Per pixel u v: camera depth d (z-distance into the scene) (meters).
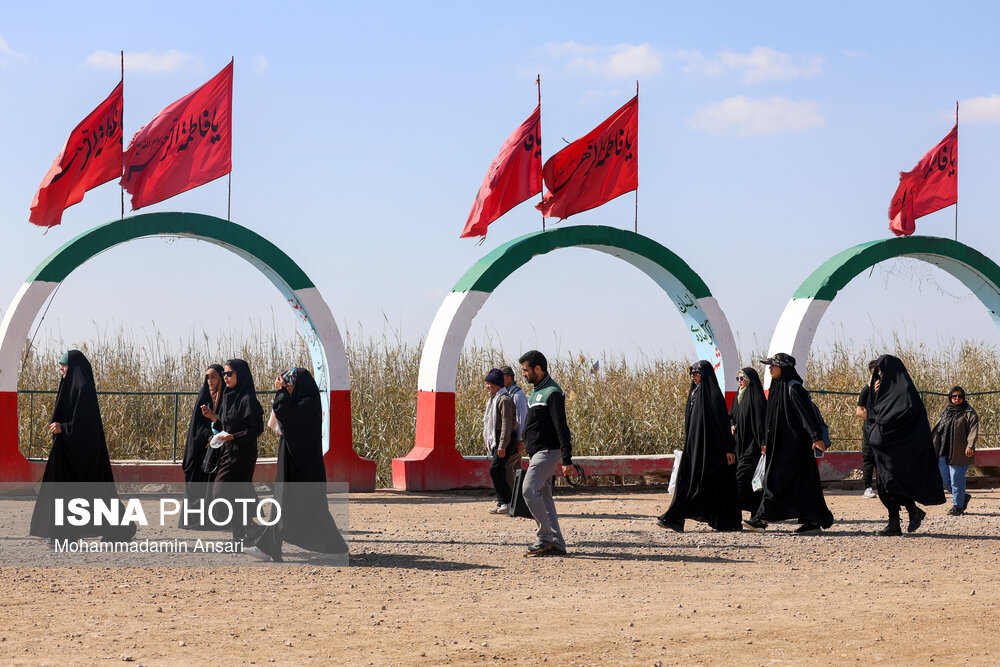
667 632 6.75
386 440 18.00
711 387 11.84
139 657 5.91
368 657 6.02
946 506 14.77
